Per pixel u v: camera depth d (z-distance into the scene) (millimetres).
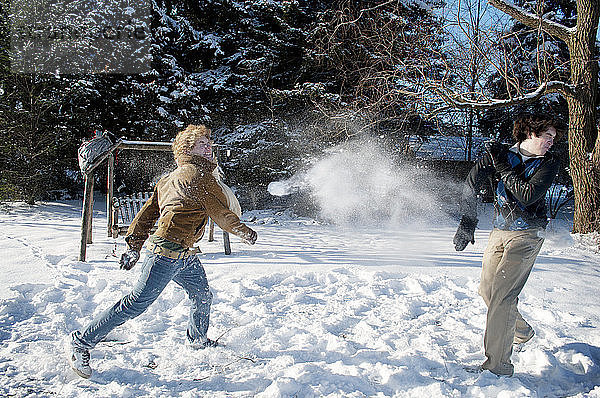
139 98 12602
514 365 3127
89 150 5199
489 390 2711
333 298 4344
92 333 2709
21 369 2799
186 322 3635
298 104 12422
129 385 2672
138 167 12273
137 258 2900
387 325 3742
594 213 8273
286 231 8430
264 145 12125
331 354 3162
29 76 11031
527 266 2941
